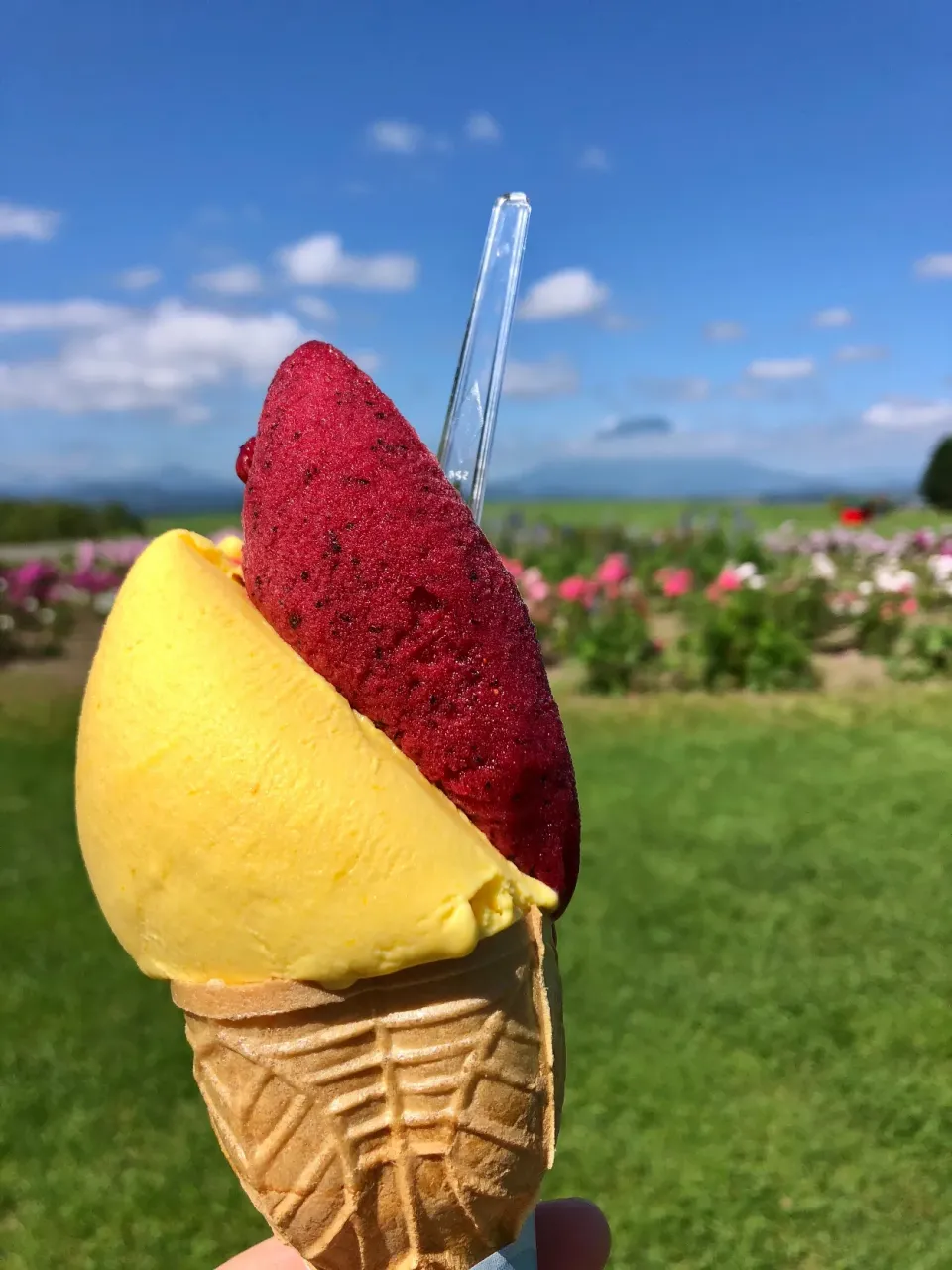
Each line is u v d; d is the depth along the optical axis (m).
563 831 0.15
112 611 0.15
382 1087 0.13
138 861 0.13
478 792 0.14
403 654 0.14
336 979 0.13
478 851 0.13
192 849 0.13
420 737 0.14
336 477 0.14
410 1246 0.14
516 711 0.14
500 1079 0.14
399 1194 0.14
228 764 0.13
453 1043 0.13
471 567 0.14
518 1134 0.14
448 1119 0.13
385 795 0.13
